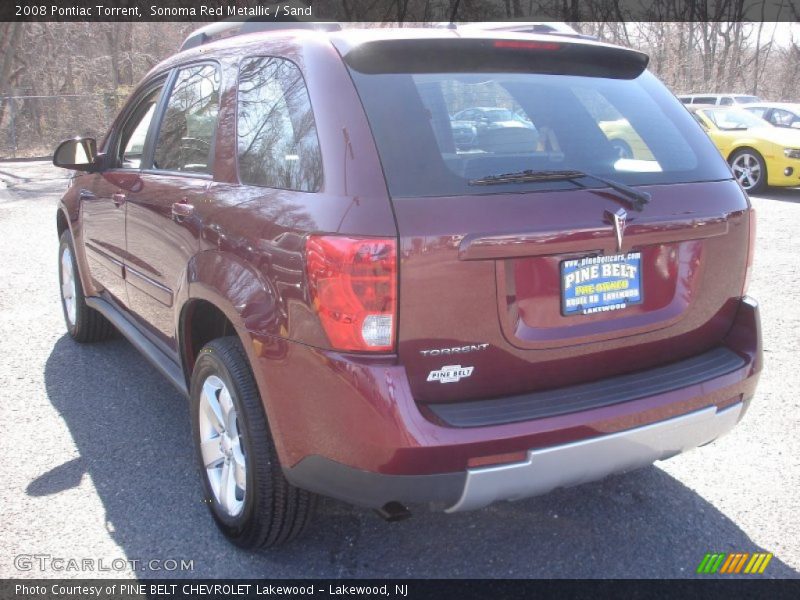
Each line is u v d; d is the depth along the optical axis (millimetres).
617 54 3184
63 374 4930
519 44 2893
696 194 2873
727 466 3734
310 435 2516
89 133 26094
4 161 22016
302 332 2477
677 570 2961
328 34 2852
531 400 2572
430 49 2764
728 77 39312
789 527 3225
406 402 2359
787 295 6535
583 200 2592
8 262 8047
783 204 11695
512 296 2504
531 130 2756
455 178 2494
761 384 4691
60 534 3186
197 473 3686
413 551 3104
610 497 3482
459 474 2398
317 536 3201
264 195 2805
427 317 2389
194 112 3594
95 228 4637
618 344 2738
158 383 4785
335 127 2568
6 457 3828
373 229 2352
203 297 3021
